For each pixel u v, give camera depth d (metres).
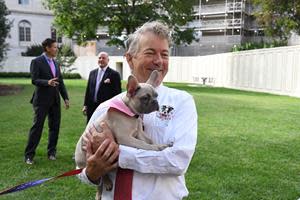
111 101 2.43
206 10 58.47
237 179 6.15
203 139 9.33
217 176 6.29
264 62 27.61
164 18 32.66
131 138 2.25
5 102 17.56
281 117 13.46
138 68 2.51
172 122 2.35
